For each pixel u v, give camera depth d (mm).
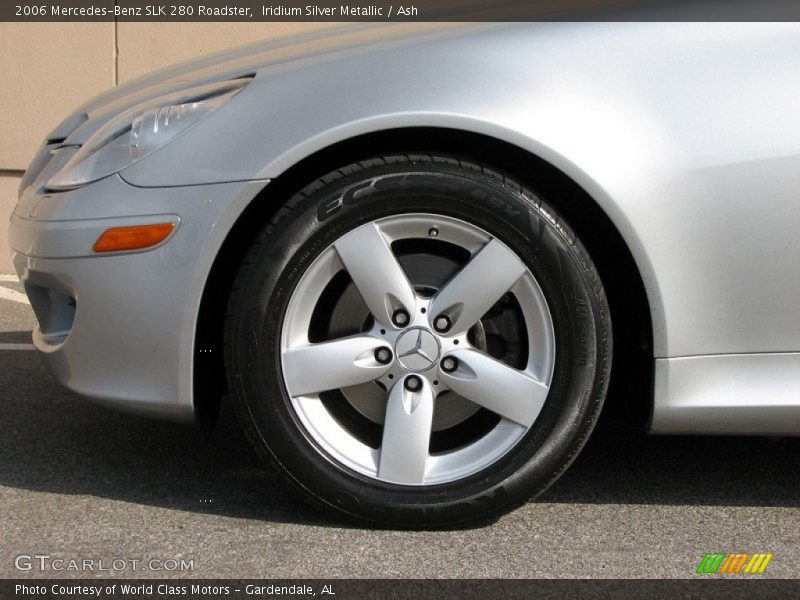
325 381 2277
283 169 2209
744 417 2311
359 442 2334
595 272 2277
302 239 2234
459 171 2240
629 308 2414
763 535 2340
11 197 5812
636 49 2266
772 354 2301
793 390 2309
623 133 2215
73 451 2822
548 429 2277
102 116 2646
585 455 2857
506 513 2334
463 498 2277
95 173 2334
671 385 2287
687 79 2246
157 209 2244
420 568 2129
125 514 2395
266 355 2252
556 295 2254
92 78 5727
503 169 2348
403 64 2258
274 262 2234
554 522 2395
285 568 2117
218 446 2875
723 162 2221
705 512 2471
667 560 2195
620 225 2211
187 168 2250
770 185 2227
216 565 2127
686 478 2695
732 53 2266
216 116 2279
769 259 2244
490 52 2262
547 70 2238
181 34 5711
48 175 2641
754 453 2893
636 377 2402
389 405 2295
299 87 2268
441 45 2285
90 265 2279
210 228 2225
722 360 2293
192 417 2303
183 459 2770
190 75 2611
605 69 2246
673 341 2266
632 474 2719
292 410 2275
